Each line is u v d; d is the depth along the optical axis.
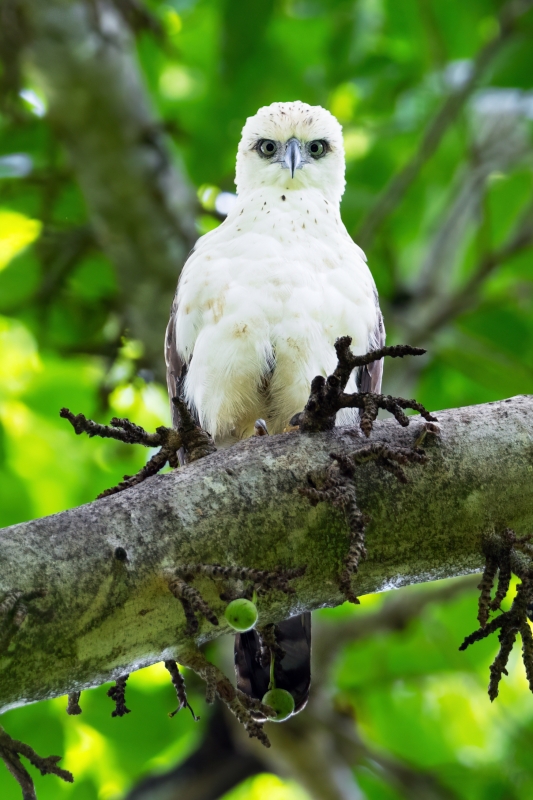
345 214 12.13
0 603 4.13
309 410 4.93
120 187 10.65
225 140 12.16
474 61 10.77
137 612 4.41
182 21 12.61
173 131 10.92
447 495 4.89
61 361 12.08
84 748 11.29
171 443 5.09
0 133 11.79
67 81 10.23
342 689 12.20
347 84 12.73
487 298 12.29
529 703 12.73
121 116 10.50
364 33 12.12
